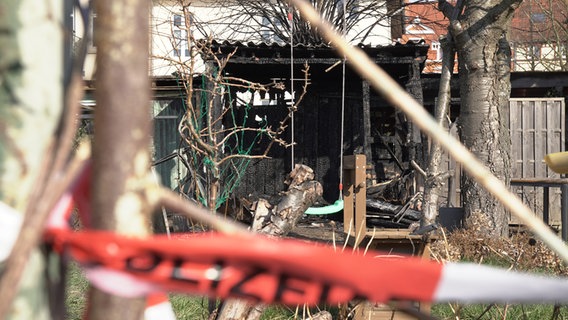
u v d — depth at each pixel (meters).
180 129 7.34
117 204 1.19
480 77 12.73
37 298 1.30
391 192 21.70
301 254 1.15
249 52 19.52
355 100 22.42
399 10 29.72
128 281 1.22
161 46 26.64
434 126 1.37
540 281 1.16
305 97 22.20
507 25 12.81
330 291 1.18
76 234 1.24
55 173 1.27
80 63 1.35
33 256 1.29
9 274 1.19
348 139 22.42
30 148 1.31
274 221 5.40
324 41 20.09
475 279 1.14
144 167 1.21
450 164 17.78
